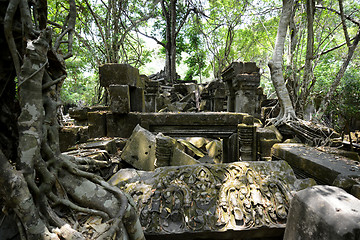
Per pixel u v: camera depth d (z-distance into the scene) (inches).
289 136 199.2
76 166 62.5
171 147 122.3
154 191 77.7
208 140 236.5
